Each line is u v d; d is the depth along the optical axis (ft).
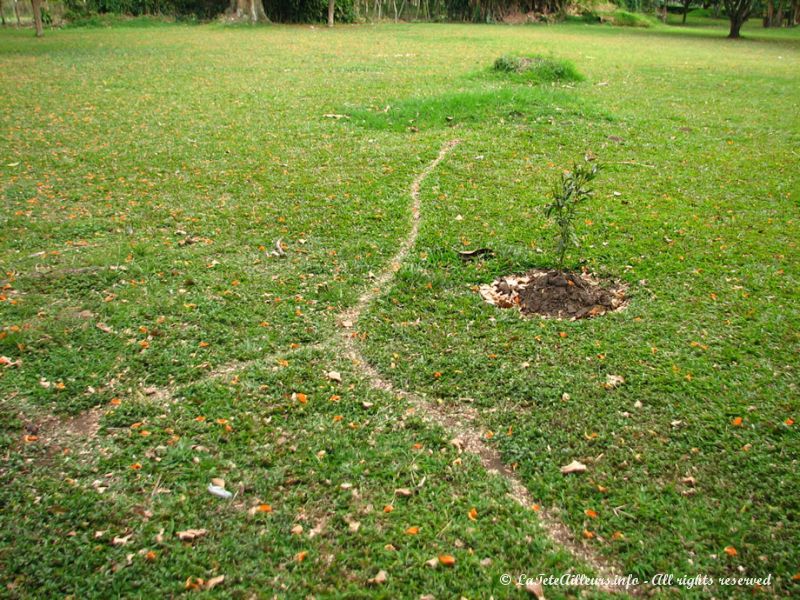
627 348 14.02
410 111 33.24
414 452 11.29
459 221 20.16
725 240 19.20
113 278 16.78
